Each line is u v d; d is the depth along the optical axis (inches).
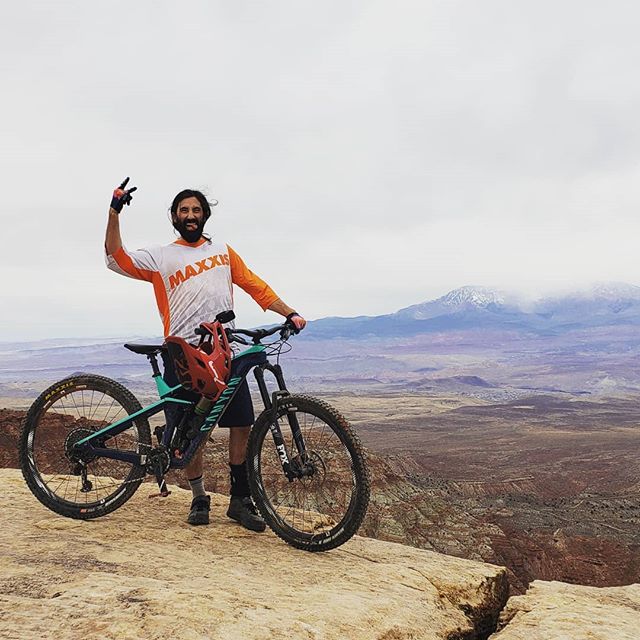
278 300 230.4
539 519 4729.3
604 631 165.6
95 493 220.1
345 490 196.7
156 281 228.1
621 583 3324.3
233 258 237.5
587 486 7598.4
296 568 188.5
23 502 235.5
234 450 224.1
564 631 165.3
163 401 213.3
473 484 6353.3
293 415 204.5
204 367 199.8
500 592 215.5
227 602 145.3
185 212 229.0
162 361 223.8
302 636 137.9
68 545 182.4
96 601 137.4
